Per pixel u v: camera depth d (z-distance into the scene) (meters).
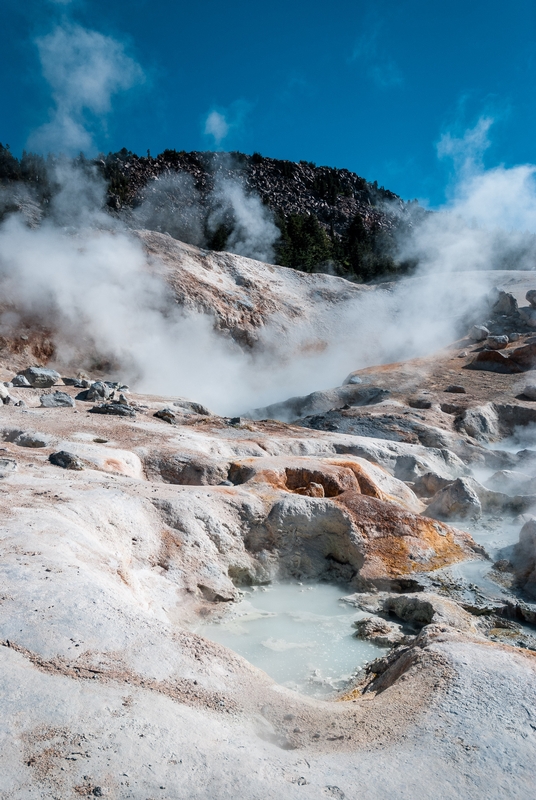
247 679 6.20
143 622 6.69
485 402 32.53
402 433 26.92
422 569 12.26
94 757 4.45
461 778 4.52
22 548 7.98
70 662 5.64
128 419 20.69
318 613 10.63
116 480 12.80
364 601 11.04
